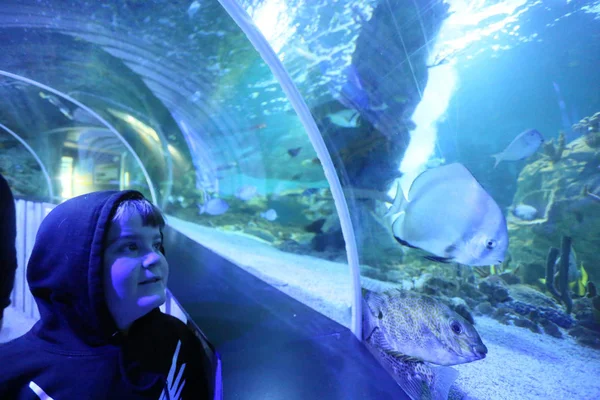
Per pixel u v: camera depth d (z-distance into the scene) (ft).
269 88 32.04
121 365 2.58
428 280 6.36
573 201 5.69
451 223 4.14
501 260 3.77
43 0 12.19
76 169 36.76
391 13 6.61
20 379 2.32
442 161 6.47
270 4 8.07
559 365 3.85
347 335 5.76
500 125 6.04
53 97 24.38
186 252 13.37
